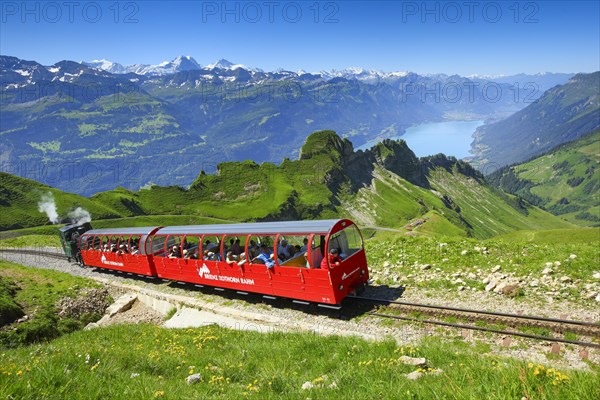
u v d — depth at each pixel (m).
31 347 16.17
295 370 11.16
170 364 12.10
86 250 40.12
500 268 20.23
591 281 16.72
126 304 29.30
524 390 6.61
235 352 13.68
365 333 16.14
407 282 20.80
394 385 8.02
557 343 12.93
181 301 25.50
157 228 30.72
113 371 10.43
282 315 19.94
